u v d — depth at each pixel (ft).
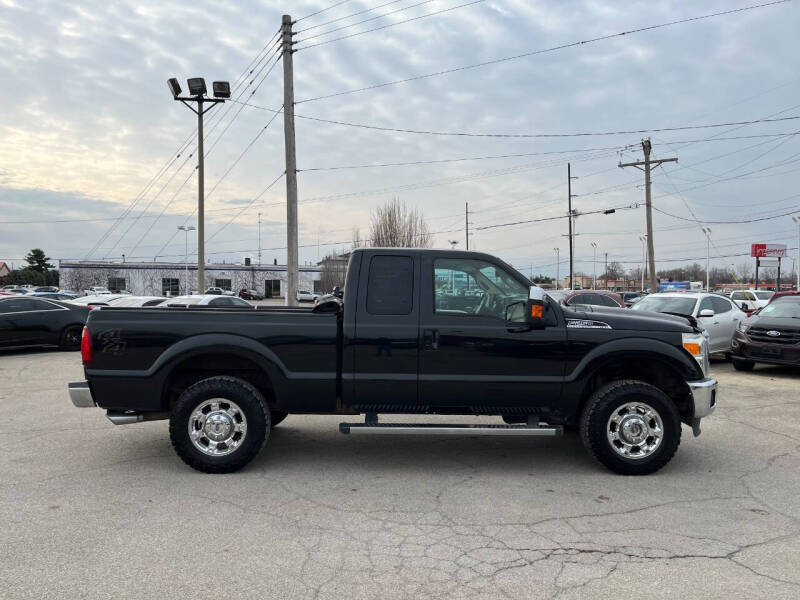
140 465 17.34
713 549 11.78
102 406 16.67
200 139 77.56
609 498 14.79
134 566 10.88
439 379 16.46
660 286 222.28
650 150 102.89
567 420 17.02
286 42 59.41
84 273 212.84
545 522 13.20
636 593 10.03
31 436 20.75
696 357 16.78
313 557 11.35
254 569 10.81
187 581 10.32
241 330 16.53
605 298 55.67
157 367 16.39
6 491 14.99
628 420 16.53
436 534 12.51
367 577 10.56
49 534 12.29
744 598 9.86
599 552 11.64
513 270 17.07
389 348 16.43
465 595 9.96
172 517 13.30
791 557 11.42
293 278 59.88
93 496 14.66
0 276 265.34
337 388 16.74
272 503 14.30
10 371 37.14
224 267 232.73
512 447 19.83
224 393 16.40
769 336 35.04
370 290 16.72
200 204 78.79
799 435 21.21
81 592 9.90
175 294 224.33
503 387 16.53
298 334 16.60
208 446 16.62
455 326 16.52
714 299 42.14
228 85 75.51
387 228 142.41
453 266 16.94
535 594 10.00
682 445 19.85
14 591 9.91
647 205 103.19
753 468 17.29
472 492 15.24
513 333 16.52
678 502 14.49
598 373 17.83
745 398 28.40
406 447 19.74
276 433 21.56
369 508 14.03
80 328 48.78
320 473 16.76
